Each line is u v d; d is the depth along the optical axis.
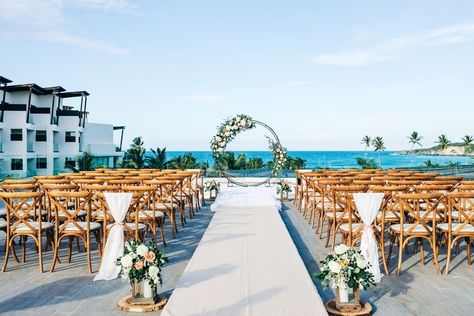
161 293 4.97
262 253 6.17
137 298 4.59
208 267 5.49
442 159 120.69
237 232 7.64
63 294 4.98
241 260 5.80
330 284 5.28
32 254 6.86
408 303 4.70
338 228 6.85
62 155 36.66
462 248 7.24
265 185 16.52
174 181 8.32
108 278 5.49
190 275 5.17
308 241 7.79
